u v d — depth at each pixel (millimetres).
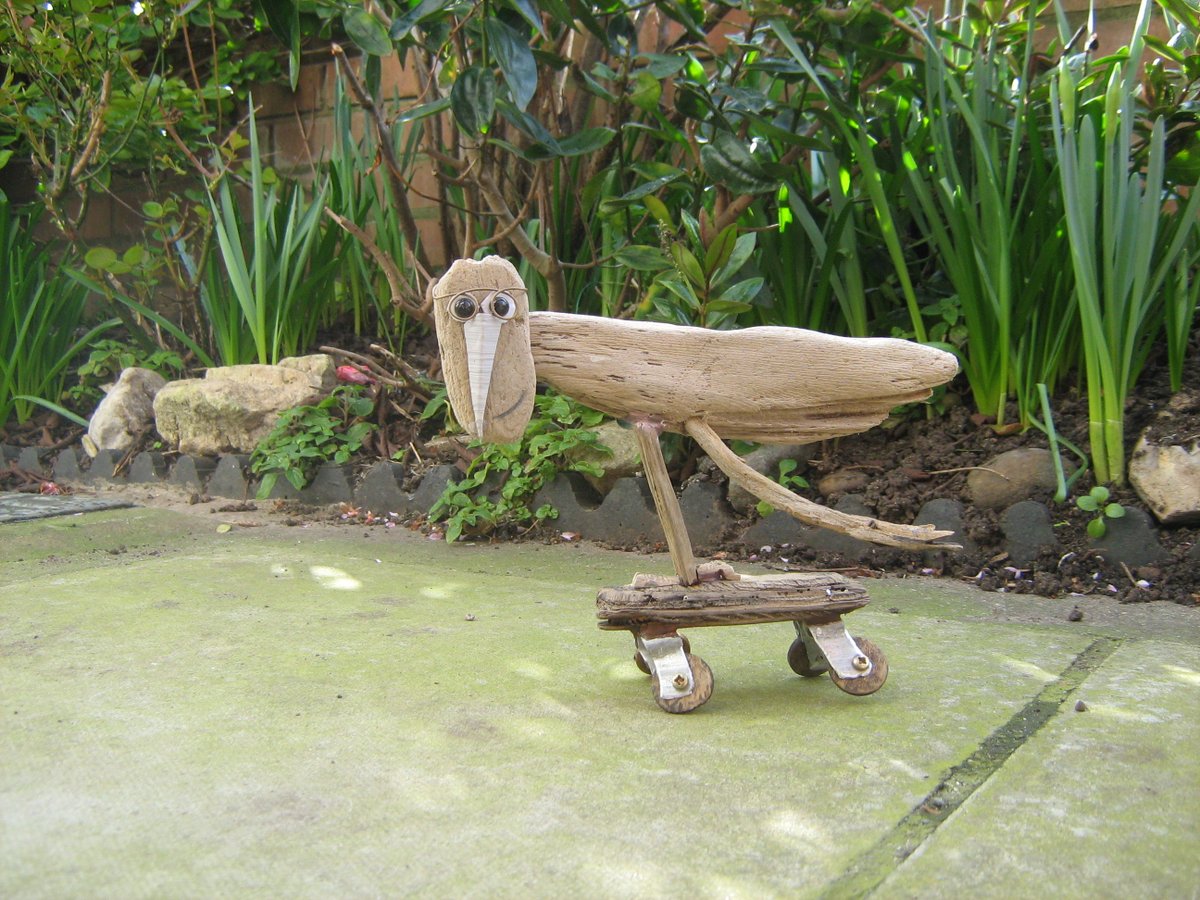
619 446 1135
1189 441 908
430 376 1323
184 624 800
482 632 782
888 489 1015
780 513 1031
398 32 1006
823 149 1079
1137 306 935
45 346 1638
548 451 1118
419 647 744
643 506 1089
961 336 1098
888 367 626
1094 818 497
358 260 1481
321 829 486
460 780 534
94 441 1468
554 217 1268
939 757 562
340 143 1514
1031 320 1034
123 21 1484
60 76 1529
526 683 672
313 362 1351
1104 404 947
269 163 1750
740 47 1099
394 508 1219
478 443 1183
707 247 1036
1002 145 1110
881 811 503
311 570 986
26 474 1489
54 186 1537
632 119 1307
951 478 1014
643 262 1087
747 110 1078
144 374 1499
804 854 466
